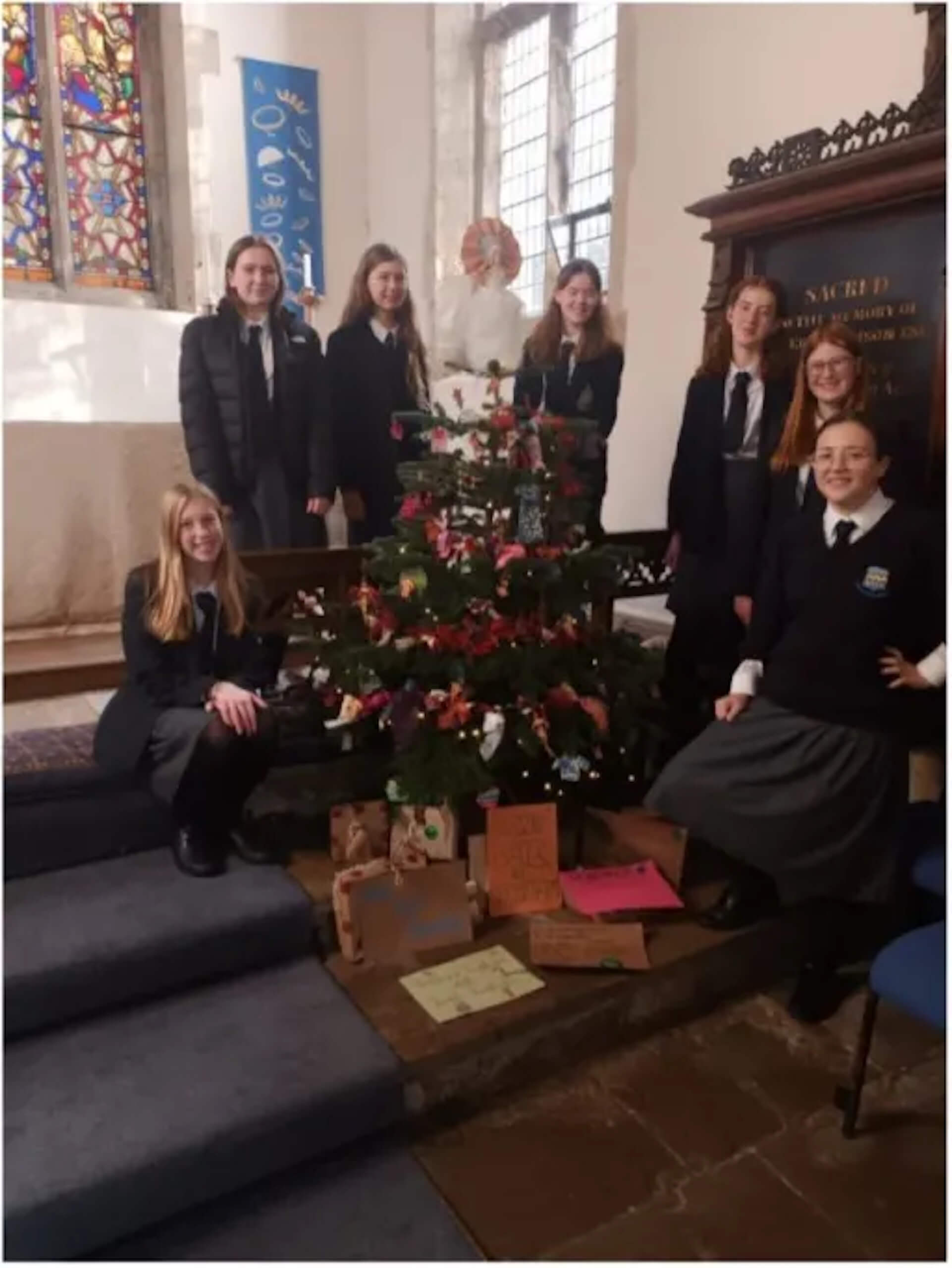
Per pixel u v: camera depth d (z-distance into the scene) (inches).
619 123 161.8
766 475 118.9
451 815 96.0
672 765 93.1
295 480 129.7
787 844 88.6
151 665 95.4
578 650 103.1
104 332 169.5
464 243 183.0
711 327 128.8
